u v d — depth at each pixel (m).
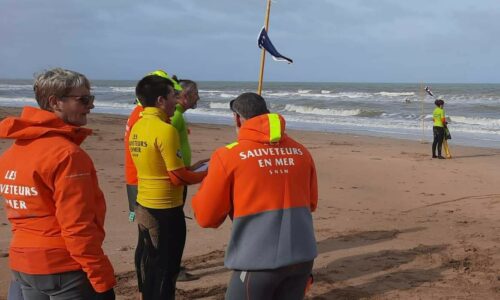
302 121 30.02
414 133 23.19
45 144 2.50
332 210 8.52
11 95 59.91
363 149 16.72
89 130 2.74
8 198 2.58
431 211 8.45
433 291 4.89
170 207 3.90
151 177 3.85
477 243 6.46
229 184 2.82
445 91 74.44
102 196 2.71
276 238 2.78
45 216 2.54
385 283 5.11
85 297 2.63
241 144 2.87
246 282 2.79
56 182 2.46
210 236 6.84
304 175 2.95
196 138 18.78
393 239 6.70
